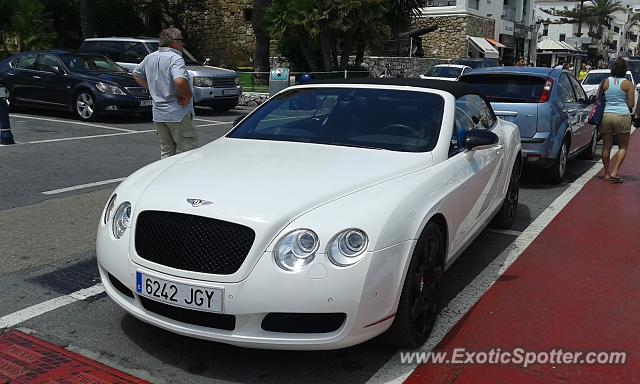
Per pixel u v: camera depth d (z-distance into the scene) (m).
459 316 4.17
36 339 3.67
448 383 3.34
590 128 10.02
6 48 23.44
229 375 3.35
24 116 13.81
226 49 30.23
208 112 16.28
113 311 4.08
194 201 3.31
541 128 7.76
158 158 9.25
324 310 3.04
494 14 36.12
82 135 11.26
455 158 4.32
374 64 26.42
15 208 6.32
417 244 3.44
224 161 3.97
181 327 3.22
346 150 4.19
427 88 4.88
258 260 3.06
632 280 4.89
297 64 24.70
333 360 3.53
